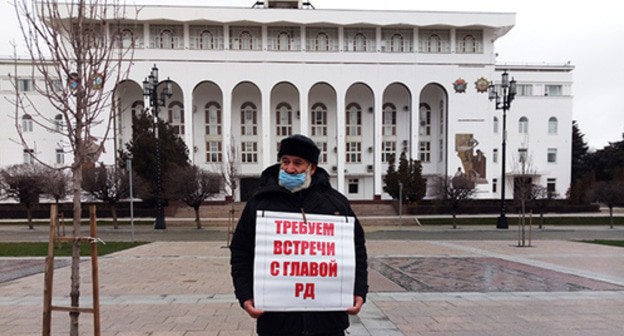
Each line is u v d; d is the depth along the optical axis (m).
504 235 20.45
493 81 39.25
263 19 37.06
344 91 38.31
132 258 11.59
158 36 37.00
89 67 3.82
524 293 7.13
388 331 5.01
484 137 38.88
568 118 43.53
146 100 36.88
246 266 2.47
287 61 37.84
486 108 38.97
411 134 38.88
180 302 6.40
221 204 33.81
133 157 28.16
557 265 10.40
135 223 26.23
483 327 5.20
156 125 22.89
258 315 2.34
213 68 37.09
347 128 41.38
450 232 22.27
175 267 9.98
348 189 41.69
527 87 43.97
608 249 13.93
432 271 9.49
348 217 2.56
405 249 13.95
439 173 39.88
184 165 28.38
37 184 22.61
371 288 7.59
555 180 43.25
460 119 38.78
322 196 2.55
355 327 5.16
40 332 4.93
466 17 38.34
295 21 37.34
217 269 9.66
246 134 40.16
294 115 40.59
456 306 6.24
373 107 40.78
